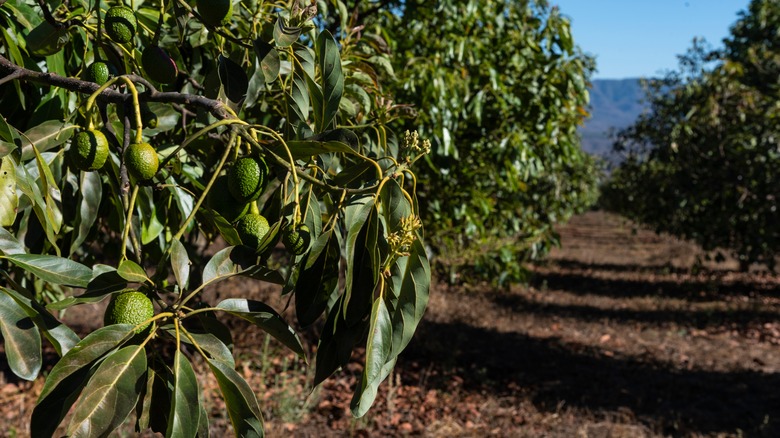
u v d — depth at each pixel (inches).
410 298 40.8
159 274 41.1
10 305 36.1
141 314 36.8
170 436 33.0
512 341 357.7
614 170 733.9
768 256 422.9
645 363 326.0
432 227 241.4
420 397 255.0
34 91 65.1
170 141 70.2
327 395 247.3
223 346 38.3
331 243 45.1
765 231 406.0
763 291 547.5
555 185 406.9
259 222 44.3
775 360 337.4
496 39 228.1
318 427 217.8
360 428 217.9
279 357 276.7
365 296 42.3
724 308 468.4
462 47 198.1
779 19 584.1
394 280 41.2
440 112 182.4
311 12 51.6
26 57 60.3
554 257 794.2
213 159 65.8
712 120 404.8
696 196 426.9
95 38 55.7
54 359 254.2
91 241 73.9
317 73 67.3
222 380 37.0
